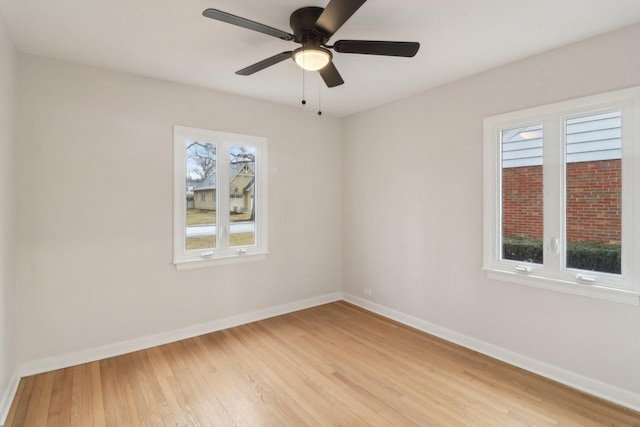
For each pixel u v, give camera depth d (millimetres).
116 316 2834
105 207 2773
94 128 2715
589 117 2293
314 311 3949
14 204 2342
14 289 2359
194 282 3236
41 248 2520
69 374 2500
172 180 3092
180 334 3154
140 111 2916
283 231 3865
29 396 2215
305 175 4031
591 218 2295
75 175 2645
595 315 2252
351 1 1507
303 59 1907
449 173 3107
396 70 2797
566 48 2354
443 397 2225
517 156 2666
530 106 2539
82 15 1977
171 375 2498
